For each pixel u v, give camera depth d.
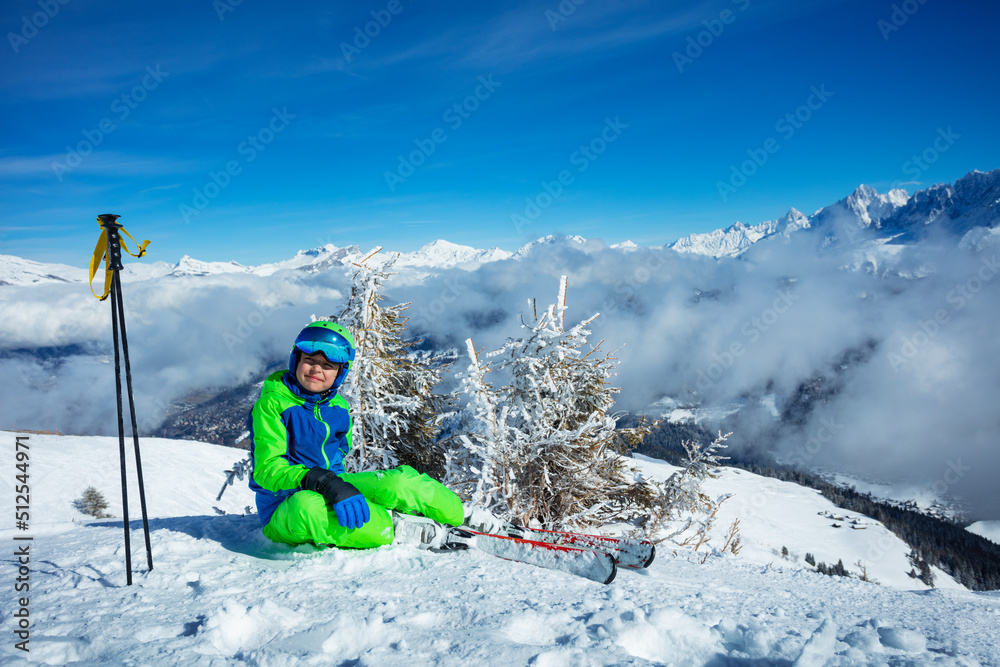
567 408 5.62
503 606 1.83
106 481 26.48
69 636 1.51
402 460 6.41
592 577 2.35
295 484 2.68
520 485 5.02
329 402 3.04
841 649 1.48
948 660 1.44
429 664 1.29
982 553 105.50
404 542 2.75
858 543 91.06
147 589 2.05
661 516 5.75
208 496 26.78
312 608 1.80
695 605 2.02
